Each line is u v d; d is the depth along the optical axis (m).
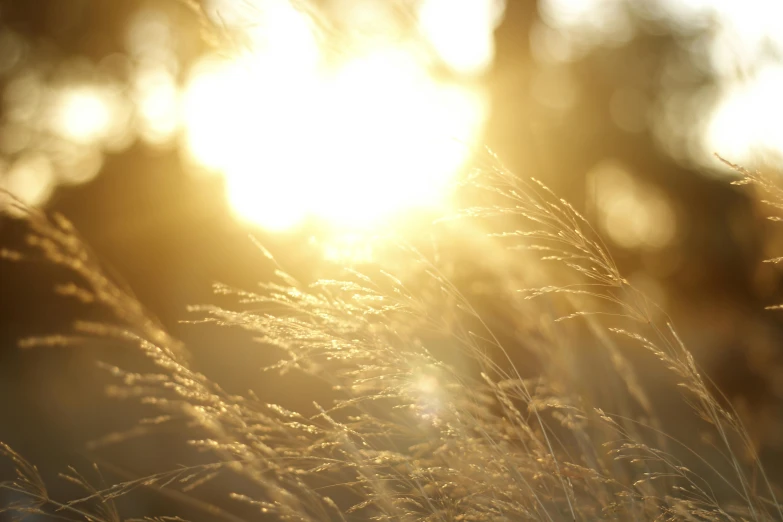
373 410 2.27
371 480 1.85
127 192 10.83
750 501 1.74
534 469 1.87
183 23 9.02
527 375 2.57
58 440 5.38
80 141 12.16
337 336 1.98
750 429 2.64
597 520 1.84
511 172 2.03
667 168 15.69
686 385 1.84
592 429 2.27
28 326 9.43
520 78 5.99
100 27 11.88
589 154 12.66
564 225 1.90
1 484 1.93
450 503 1.81
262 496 2.63
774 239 3.40
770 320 5.01
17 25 11.95
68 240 2.57
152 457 3.84
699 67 14.68
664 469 2.04
